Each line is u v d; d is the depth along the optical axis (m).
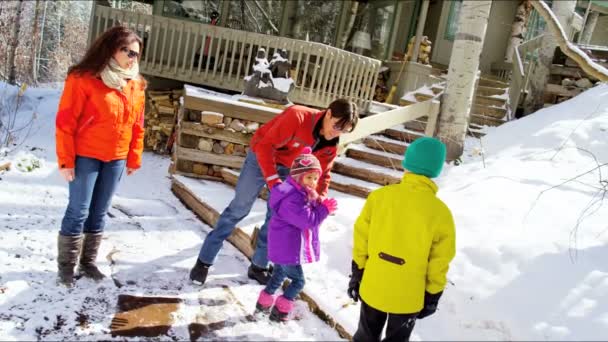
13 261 3.22
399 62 10.45
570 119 6.74
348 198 5.39
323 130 3.07
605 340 2.61
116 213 4.60
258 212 4.62
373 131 6.12
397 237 2.29
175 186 5.64
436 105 6.39
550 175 5.23
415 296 2.28
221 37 8.36
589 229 3.82
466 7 6.48
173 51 9.53
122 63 2.95
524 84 9.10
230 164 5.85
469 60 6.47
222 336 2.75
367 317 2.42
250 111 5.80
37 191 4.85
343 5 11.45
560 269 3.24
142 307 2.94
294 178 2.71
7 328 2.49
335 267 3.65
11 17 20.39
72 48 33.00
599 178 5.01
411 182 2.35
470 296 3.11
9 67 17.22
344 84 8.96
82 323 2.66
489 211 4.30
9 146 6.51
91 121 2.91
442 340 2.76
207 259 3.28
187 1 10.47
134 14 8.38
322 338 2.87
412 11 12.40
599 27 15.52
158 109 8.11
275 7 10.96
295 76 8.07
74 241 3.02
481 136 7.41
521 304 2.96
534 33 13.62
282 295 2.94
